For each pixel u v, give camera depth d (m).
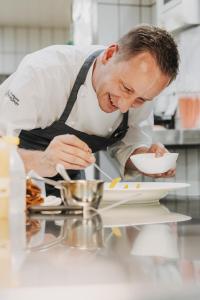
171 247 0.67
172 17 2.22
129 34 1.53
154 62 1.44
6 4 4.72
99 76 1.74
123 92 1.52
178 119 2.39
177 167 2.47
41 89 1.72
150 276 0.46
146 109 2.02
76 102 1.84
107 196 1.31
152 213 1.19
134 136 2.08
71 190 1.11
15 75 1.81
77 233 0.82
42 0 4.57
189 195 2.23
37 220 1.00
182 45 2.23
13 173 0.91
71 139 1.32
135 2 2.63
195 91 2.21
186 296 0.42
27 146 1.88
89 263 0.55
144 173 1.61
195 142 2.21
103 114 1.85
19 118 1.67
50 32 5.86
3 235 0.78
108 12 2.62
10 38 5.77
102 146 2.01
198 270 0.50
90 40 2.65
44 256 0.59
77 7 3.03
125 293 0.42
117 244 0.69
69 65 1.81
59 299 0.41
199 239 0.75
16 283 0.44
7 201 0.92
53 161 1.32
